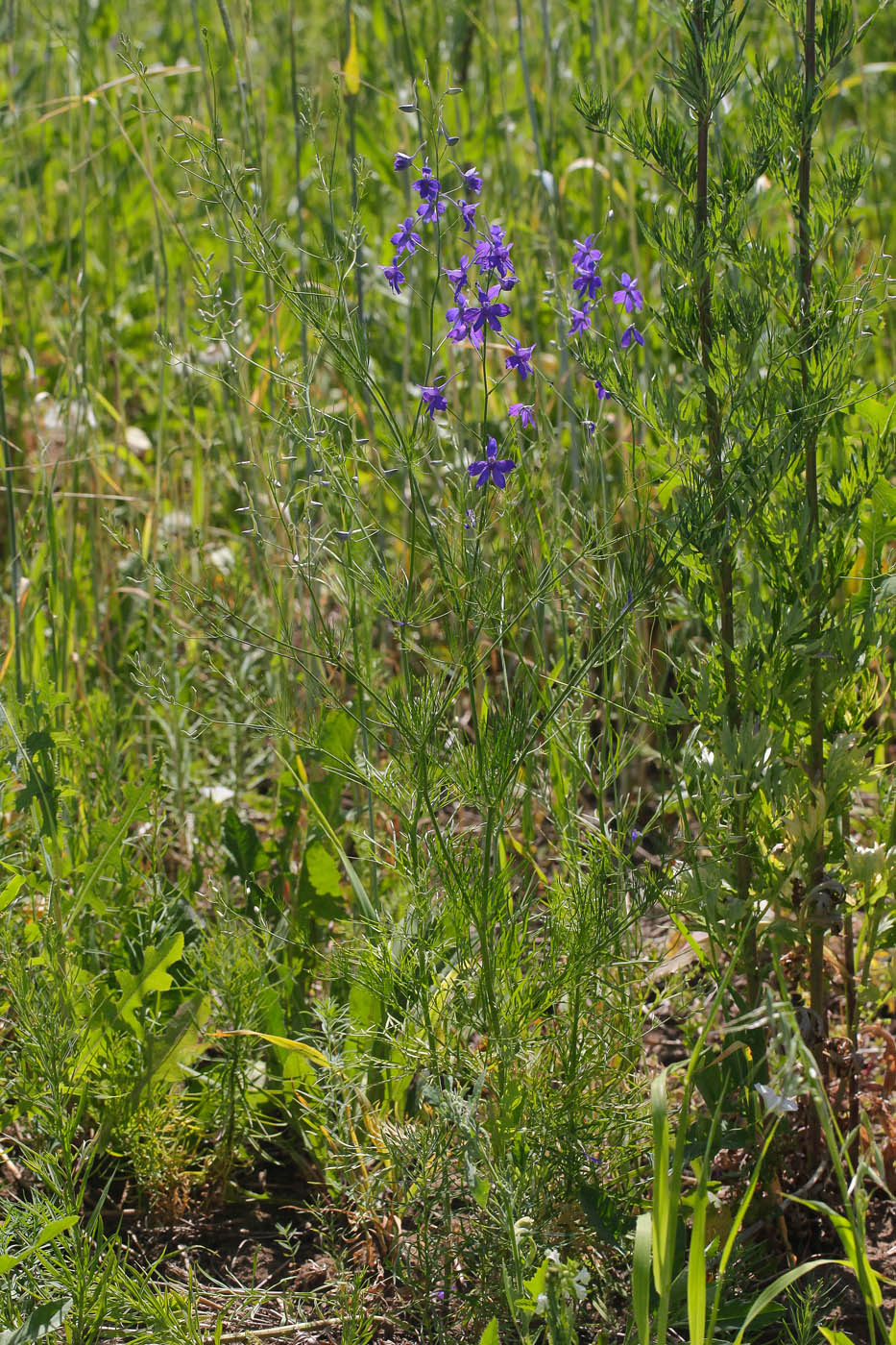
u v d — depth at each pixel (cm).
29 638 324
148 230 543
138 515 411
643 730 286
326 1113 245
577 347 237
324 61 491
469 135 447
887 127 572
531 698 264
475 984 229
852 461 230
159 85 500
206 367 418
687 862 231
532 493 230
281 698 260
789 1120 228
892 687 277
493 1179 208
